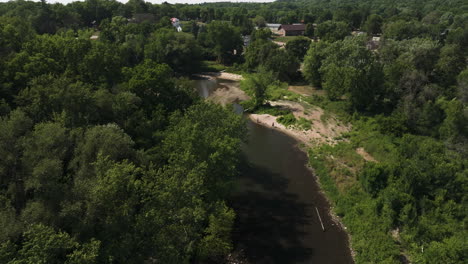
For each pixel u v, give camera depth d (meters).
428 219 36.25
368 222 38.03
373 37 159.50
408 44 87.06
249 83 89.62
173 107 52.69
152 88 51.25
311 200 45.38
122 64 70.06
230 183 39.97
